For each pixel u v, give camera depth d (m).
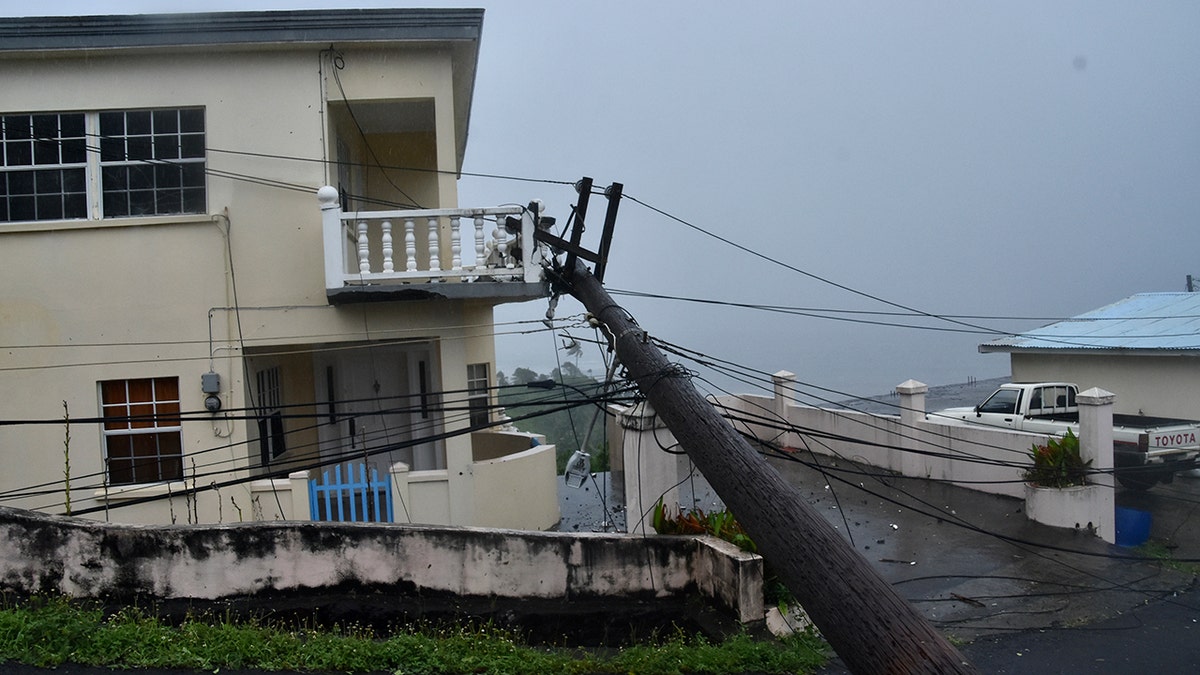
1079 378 20.12
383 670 6.60
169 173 11.52
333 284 10.74
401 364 14.90
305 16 11.28
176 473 11.37
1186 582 10.45
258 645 6.62
